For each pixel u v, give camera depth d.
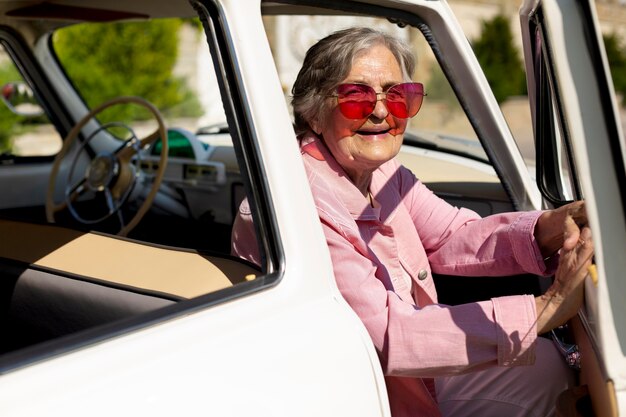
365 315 1.62
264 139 1.41
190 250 1.66
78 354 1.11
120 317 1.50
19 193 3.51
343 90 1.75
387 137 1.82
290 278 1.39
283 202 1.41
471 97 2.23
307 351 1.33
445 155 3.16
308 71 1.83
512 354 1.57
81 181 3.46
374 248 1.87
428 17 2.09
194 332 1.23
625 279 1.28
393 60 1.83
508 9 15.61
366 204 1.85
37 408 1.02
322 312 1.40
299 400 1.29
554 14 1.23
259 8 1.47
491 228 2.06
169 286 1.49
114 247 1.75
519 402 2.04
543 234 1.93
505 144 2.30
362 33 1.82
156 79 11.41
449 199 2.72
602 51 1.21
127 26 11.04
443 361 1.58
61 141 3.70
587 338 1.60
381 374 1.43
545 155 2.12
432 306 1.64
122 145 3.50
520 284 2.46
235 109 1.42
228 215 3.35
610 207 1.26
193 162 3.36
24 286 1.71
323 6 1.84
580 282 1.56
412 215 2.17
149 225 3.38
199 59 12.11
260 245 1.41
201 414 1.16
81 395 1.07
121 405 1.09
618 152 1.24
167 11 2.70
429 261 2.17
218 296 1.31
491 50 15.33
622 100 15.49
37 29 3.38
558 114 1.75
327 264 1.46
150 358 1.16
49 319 1.68
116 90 10.95
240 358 1.24
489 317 1.59
